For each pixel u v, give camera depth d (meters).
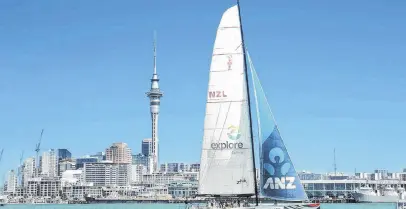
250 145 76.81
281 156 79.75
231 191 76.94
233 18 77.94
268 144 80.12
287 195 79.19
